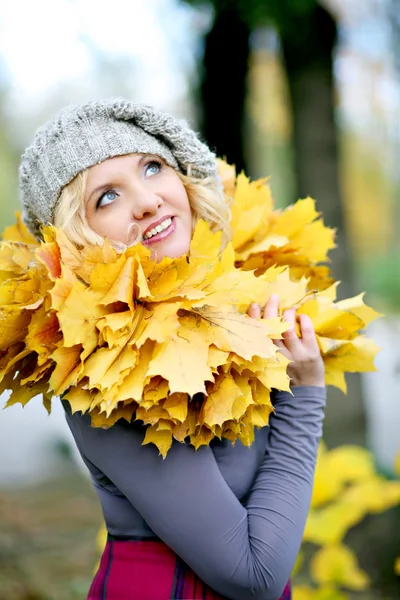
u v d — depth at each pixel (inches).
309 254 54.6
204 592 41.9
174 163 47.4
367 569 105.3
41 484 174.6
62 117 45.8
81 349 38.9
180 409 37.7
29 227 50.8
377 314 49.9
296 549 41.8
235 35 123.6
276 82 177.5
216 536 39.0
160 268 40.6
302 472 43.9
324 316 47.3
